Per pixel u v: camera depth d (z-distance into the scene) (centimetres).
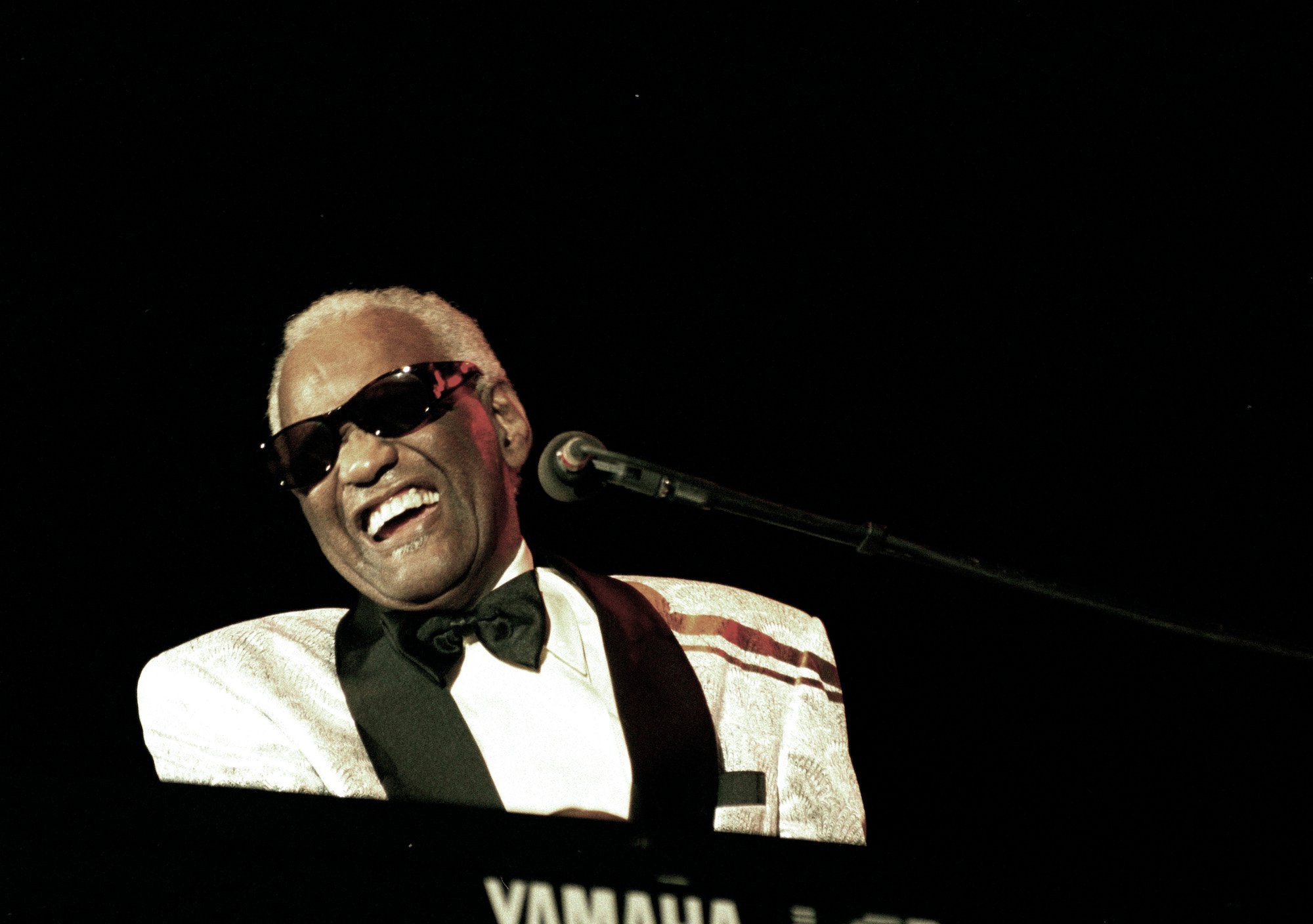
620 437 720
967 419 744
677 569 705
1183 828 686
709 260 734
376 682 416
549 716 424
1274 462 740
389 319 430
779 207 739
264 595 630
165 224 651
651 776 412
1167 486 741
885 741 698
